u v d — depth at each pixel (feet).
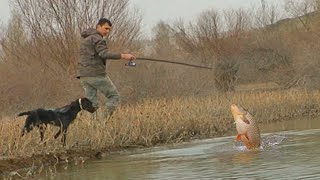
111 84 39.47
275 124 58.23
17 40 91.40
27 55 88.58
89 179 25.84
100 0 86.12
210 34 146.10
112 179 25.17
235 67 121.29
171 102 62.95
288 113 70.95
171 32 152.46
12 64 88.38
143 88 80.02
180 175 24.53
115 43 85.56
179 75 85.10
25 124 35.86
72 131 37.27
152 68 82.94
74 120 37.81
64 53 85.10
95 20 86.07
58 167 31.55
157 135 43.37
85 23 85.71
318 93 85.15
